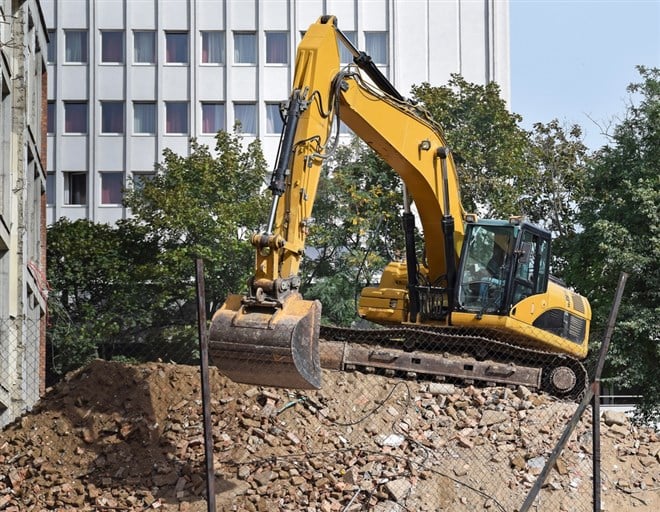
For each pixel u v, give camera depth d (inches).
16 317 828.0
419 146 628.1
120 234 1615.4
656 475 568.7
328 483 507.5
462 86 1557.6
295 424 549.6
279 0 2129.7
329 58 513.0
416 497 508.1
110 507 491.8
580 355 737.0
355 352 645.9
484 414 577.3
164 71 2118.6
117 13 2121.1
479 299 669.9
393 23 2111.2
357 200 1454.2
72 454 528.7
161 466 516.1
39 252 1091.9
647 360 1168.2
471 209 1493.6
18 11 871.7
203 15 2124.8
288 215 474.9
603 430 597.3
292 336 430.3
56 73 2108.8
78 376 585.3
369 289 711.7
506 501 517.3
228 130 2117.4
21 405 759.1
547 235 699.4
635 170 1229.7
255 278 446.9
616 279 1190.3
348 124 582.2
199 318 395.5
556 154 1596.9
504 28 2114.9
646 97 1261.1
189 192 1560.0
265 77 2128.4
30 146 938.1
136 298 1519.4
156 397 559.5
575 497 531.2
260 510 487.2
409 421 565.3
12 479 510.6
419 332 658.2
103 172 2114.9
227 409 554.3
